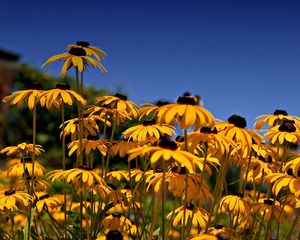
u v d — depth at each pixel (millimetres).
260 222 660
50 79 2123
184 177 573
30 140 1961
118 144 724
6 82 2080
